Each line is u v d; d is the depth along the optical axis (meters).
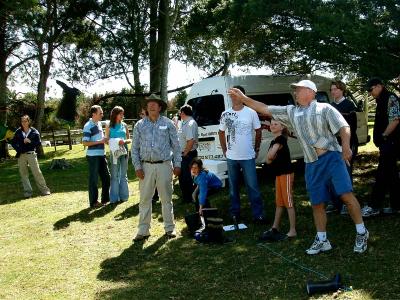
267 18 8.83
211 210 5.74
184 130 7.73
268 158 5.39
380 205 6.01
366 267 4.30
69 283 4.64
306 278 4.21
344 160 4.65
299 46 8.54
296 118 4.56
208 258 5.05
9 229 7.20
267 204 7.45
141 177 5.88
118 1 18.55
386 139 5.84
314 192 4.70
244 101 4.86
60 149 24.50
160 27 18.14
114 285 4.50
